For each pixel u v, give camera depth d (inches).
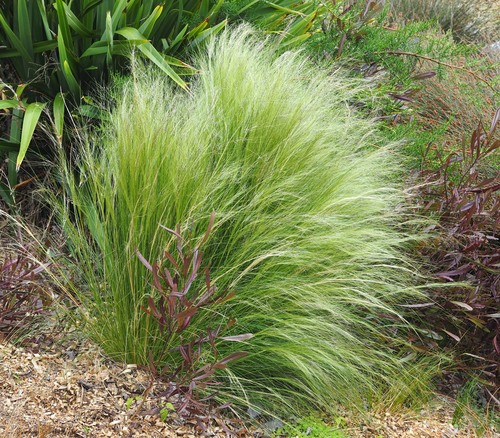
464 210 127.1
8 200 135.3
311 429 104.8
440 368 123.0
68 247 126.2
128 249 101.6
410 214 125.4
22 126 129.0
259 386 109.5
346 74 160.9
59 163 133.6
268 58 136.3
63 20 131.5
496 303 123.2
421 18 317.1
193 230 99.7
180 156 104.3
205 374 95.6
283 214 107.3
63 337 109.1
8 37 139.4
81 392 98.4
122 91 127.6
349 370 109.2
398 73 171.9
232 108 114.7
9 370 99.7
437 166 148.9
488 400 123.4
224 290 101.3
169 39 150.5
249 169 110.1
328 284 106.2
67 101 140.1
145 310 96.5
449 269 125.0
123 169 105.1
